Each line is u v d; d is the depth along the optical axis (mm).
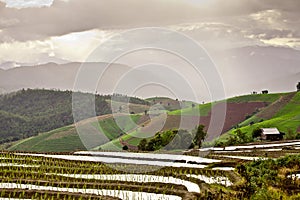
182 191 28406
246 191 28016
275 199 25703
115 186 29797
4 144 132375
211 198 26453
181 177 33219
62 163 39625
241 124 133000
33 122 167625
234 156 47594
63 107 180250
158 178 32562
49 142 111188
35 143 114562
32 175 33625
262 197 25828
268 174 32500
